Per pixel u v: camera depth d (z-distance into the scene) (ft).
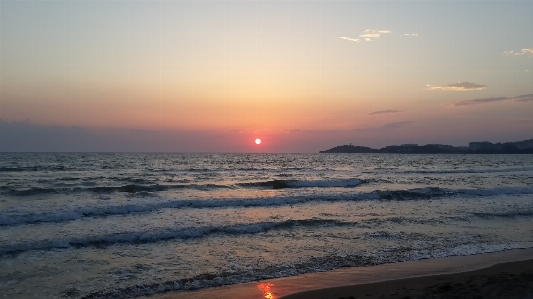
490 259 37.37
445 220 56.24
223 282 30.19
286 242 42.91
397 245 42.01
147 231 45.01
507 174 155.63
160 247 40.11
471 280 29.58
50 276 30.81
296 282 30.37
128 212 59.98
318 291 28.32
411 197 83.35
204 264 34.68
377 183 115.65
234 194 84.38
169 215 57.57
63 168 160.45
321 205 70.54
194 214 58.80
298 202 74.28
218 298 26.99
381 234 46.93
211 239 43.83
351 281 30.68
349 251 39.55
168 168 173.58
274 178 127.65
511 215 60.70
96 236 42.24
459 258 37.58
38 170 148.25
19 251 37.32
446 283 29.22
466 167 210.18
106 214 57.98
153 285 29.17
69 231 45.68
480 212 63.31
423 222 54.54
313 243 42.60
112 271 32.32
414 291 27.89
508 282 28.71
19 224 49.70
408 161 302.66
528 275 30.73
